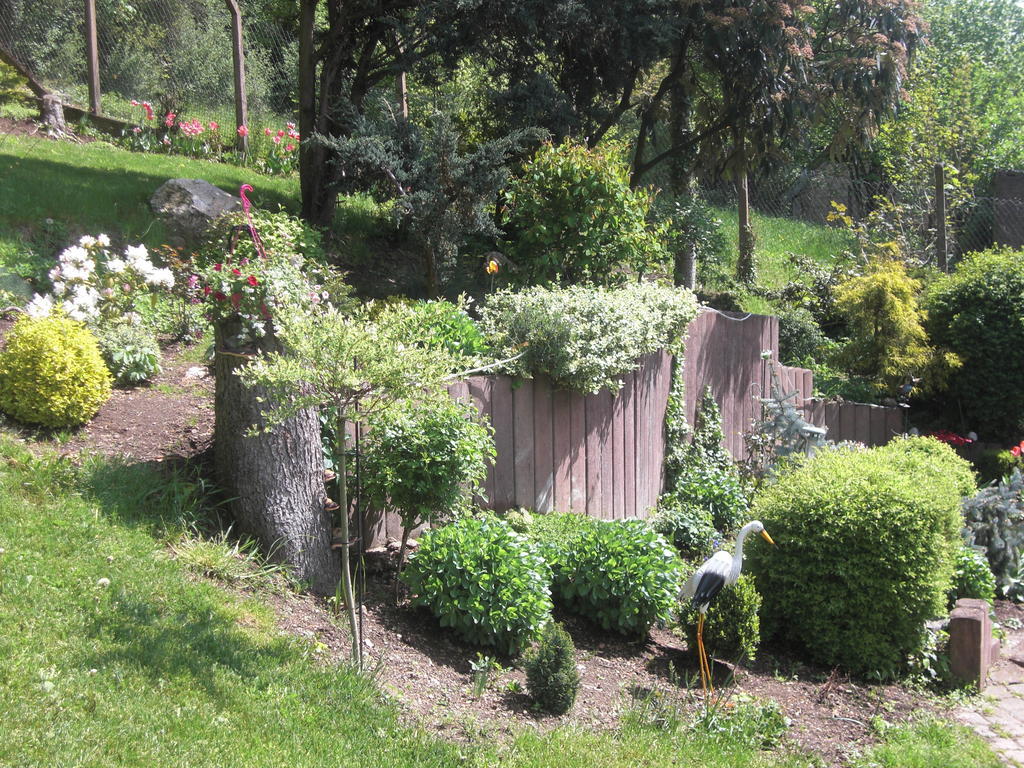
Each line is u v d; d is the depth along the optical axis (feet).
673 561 20.95
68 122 47.52
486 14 35.29
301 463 18.25
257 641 15.53
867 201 75.05
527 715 16.31
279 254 20.02
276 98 65.77
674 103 45.68
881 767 16.87
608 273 31.78
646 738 15.97
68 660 13.41
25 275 27.45
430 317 17.31
